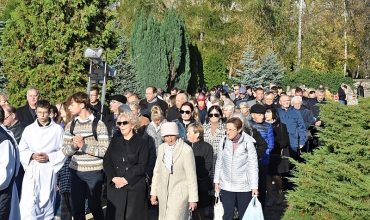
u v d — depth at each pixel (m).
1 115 6.75
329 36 56.53
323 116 9.32
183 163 8.09
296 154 13.38
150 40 36.47
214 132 10.59
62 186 9.85
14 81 20.47
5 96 10.27
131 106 11.33
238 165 8.69
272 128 11.01
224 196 8.82
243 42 50.00
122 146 8.24
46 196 8.65
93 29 21.14
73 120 8.85
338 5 51.19
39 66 20.30
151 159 9.92
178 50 37.44
